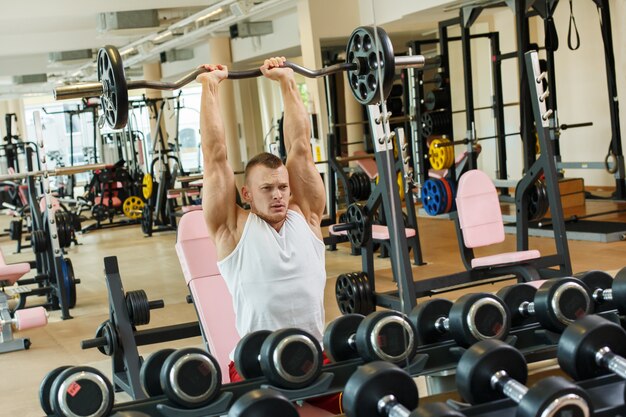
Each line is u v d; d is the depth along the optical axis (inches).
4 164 452.8
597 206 296.7
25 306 235.1
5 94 551.5
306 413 73.9
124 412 59.4
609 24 276.8
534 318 77.2
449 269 218.7
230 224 80.4
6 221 504.7
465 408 58.5
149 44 435.8
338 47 381.1
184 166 538.3
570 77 358.3
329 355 71.1
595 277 77.0
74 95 90.3
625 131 336.2
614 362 58.4
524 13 257.1
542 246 240.2
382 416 56.1
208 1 357.4
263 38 425.7
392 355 66.7
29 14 323.0
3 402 140.9
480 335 68.7
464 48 292.4
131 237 377.7
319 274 81.7
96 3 331.9
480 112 409.4
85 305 227.3
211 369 62.4
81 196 476.1
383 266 230.5
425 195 290.5
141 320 128.0
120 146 444.8
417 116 305.0
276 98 499.5
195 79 82.8
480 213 170.9
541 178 261.3
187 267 122.1
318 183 83.9
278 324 79.2
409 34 399.9
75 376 60.1
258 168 78.7
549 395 51.4
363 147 396.2
